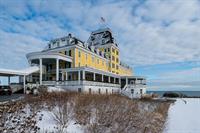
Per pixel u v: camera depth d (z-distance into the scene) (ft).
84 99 49.88
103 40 197.16
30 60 127.24
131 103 57.93
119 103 50.60
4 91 83.87
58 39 156.76
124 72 229.86
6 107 21.52
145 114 49.57
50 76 137.59
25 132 21.95
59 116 37.45
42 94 50.29
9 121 21.06
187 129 57.62
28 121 24.53
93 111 41.22
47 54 119.44
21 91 104.37
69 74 135.95
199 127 60.29
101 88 134.82
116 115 39.29
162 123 55.72
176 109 101.35
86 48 150.71
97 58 167.02
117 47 202.69
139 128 41.09
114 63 195.52
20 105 24.44
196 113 88.69
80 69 122.11
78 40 151.02
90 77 143.95
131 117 41.11
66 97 50.26
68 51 140.56
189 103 136.36
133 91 167.22
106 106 44.11
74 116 39.22
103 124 36.35
